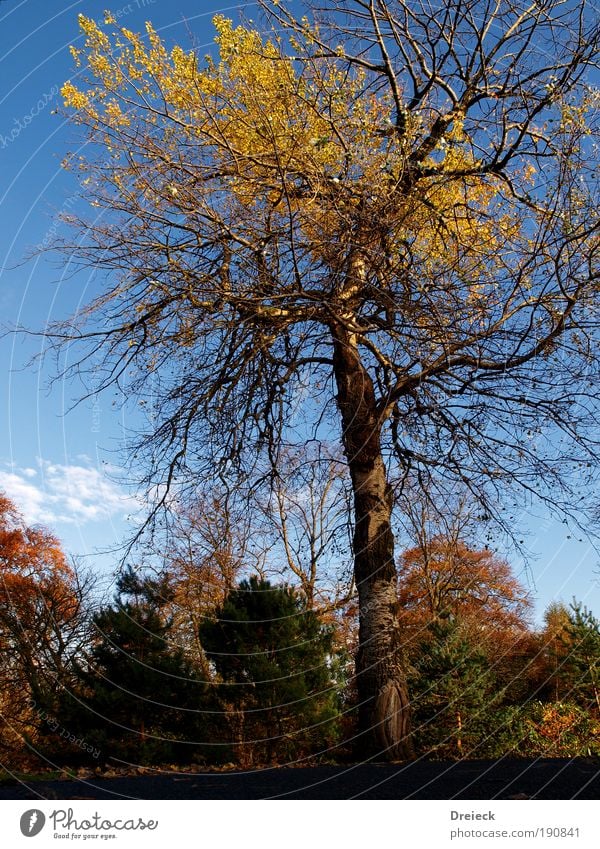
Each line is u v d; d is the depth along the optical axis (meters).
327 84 8.86
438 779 5.04
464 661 13.16
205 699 12.18
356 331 8.67
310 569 15.05
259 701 11.94
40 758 13.59
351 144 8.48
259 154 8.47
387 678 8.48
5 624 17.09
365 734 8.38
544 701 16.95
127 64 8.80
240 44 8.75
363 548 9.12
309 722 12.09
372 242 8.21
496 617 18.30
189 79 8.78
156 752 11.23
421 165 8.80
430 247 9.62
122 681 11.91
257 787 4.96
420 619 16.52
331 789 4.76
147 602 12.79
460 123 8.74
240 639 12.20
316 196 8.26
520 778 4.82
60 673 14.96
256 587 12.79
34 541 18.05
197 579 13.07
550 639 17.86
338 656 14.39
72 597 17.58
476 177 10.16
